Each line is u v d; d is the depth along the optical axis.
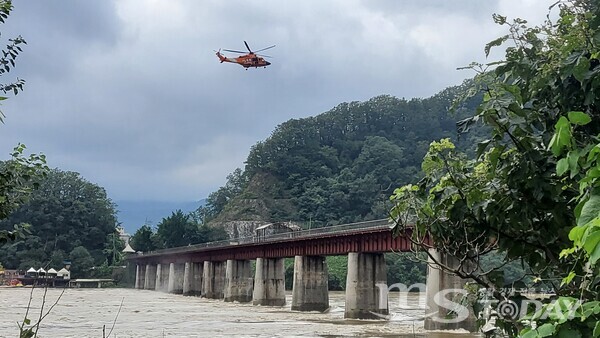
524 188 6.66
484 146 6.66
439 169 7.68
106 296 117.44
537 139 6.42
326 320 66.94
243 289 110.25
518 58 6.79
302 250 85.56
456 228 7.43
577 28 6.22
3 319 59.47
